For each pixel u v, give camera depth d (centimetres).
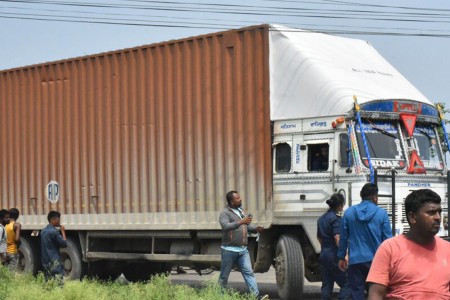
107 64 2289
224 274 1711
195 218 2062
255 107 1955
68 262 2378
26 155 2503
